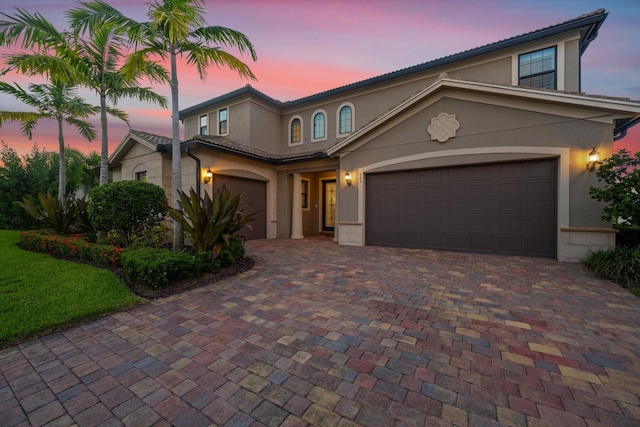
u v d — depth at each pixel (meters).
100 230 7.50
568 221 6.98
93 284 4.82
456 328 3.36
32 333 3.17
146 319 3.67
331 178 15.70
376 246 10.05
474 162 8.15
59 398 2.18
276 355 2.78
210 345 2.99
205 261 5.68
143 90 9.90
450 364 2.61
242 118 13.84
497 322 3.53
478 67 10.57
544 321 3.56
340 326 3.43
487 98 7.93
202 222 5.97
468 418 1.94
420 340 3.07
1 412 2.03
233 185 11.53
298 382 2.35
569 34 8.98
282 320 3.61
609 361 2.64
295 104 14.65
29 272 5.51
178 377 2.44
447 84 8.27
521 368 2.54
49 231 9.26
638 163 5.70
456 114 8.40
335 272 6.14
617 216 5.69
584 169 6.81
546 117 7.23
